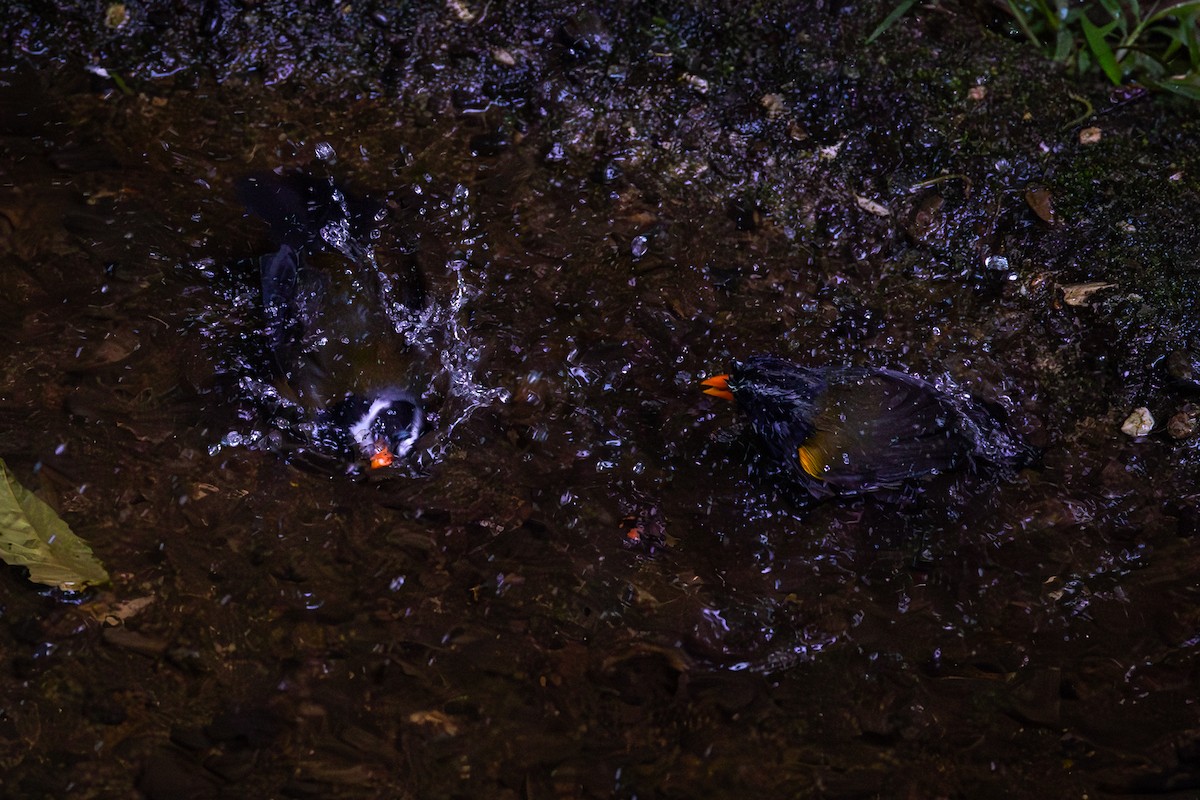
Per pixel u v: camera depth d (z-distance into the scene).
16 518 3.54
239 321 4.17
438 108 4.86
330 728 3.37
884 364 4.23
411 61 4.96
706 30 5.07
